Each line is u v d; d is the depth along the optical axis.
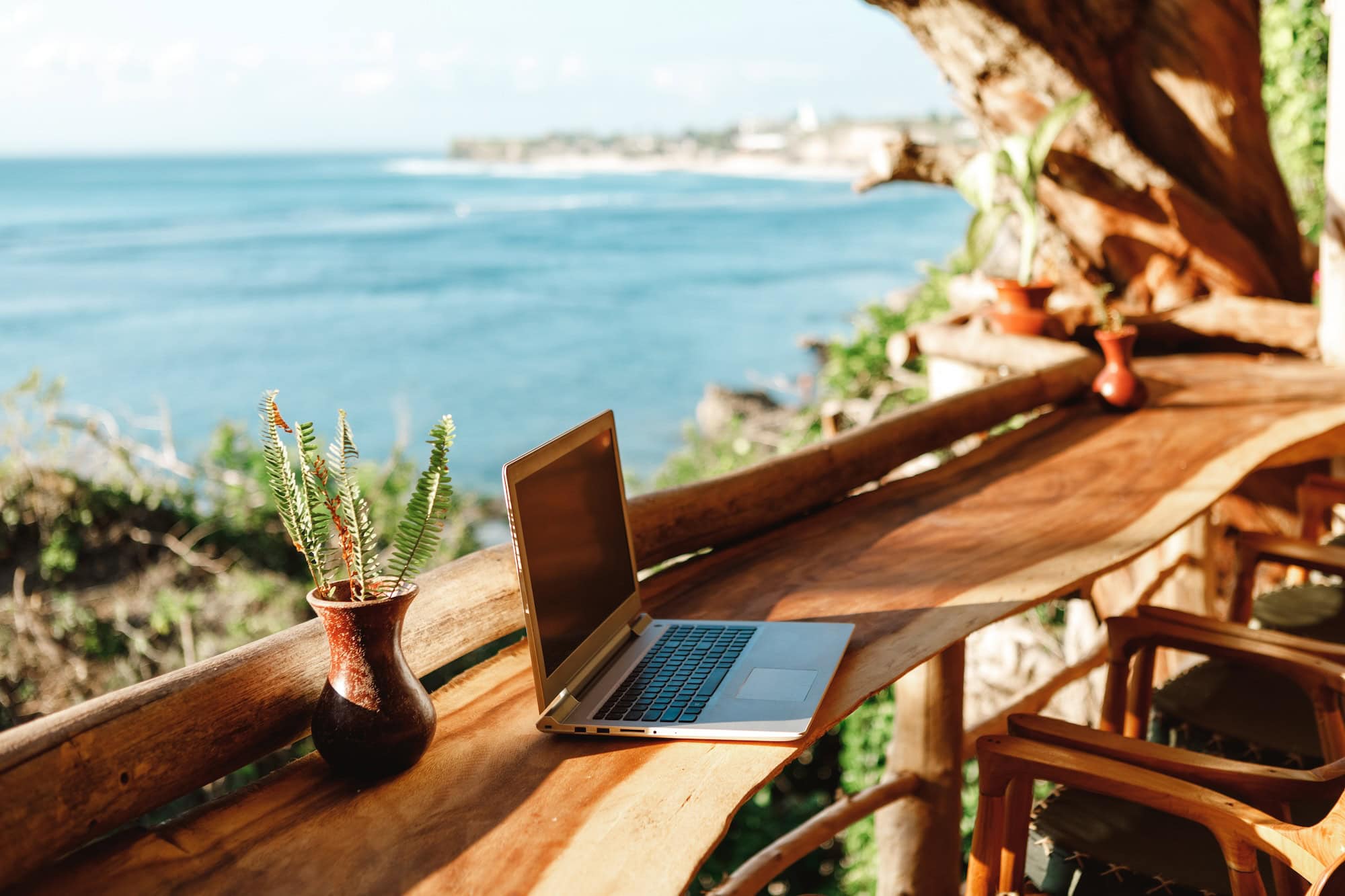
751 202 101.31
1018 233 6.45
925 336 4.47
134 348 37.78
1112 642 2.20
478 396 30.50
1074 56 4.39
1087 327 4.38
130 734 1.37
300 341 39.34
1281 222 4.73
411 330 41.34
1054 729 1.77
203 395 30.25
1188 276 4.64
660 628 1.94
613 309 45.19
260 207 102.12
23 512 9.06
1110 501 2.63
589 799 1.41
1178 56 4.40
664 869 1.26
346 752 1.45
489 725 1.64
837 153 150.62
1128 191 4.50
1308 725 2.24
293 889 1.24
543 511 1.63
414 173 190.25
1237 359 4.29
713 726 1.56
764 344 36.66
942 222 77.94
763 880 2.21
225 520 9.55
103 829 1.33
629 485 14.22
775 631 1.89
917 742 2.44
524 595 1.54
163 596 8.72
